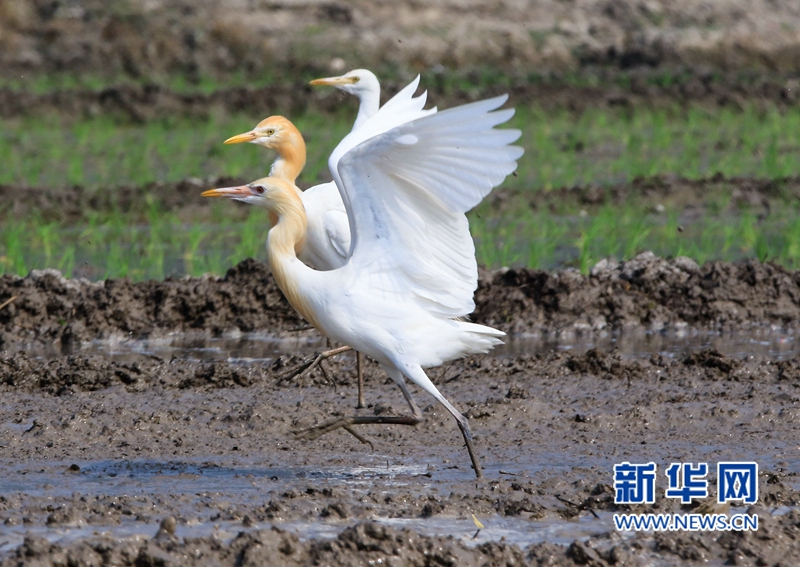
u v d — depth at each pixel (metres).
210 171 27.17
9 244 18.62
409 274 8.56
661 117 34.25
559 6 49.66
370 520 7.66
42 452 9.58
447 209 8.32
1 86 39.53
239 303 15.73
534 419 10.73
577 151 30.30
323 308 8.55
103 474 8.99
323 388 12.16
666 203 23.98
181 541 7.10
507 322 15.58
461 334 8.82
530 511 8.00
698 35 45.50
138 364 12.43
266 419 10.52
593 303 15.85
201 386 12.21
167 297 15.70
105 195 23.58
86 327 15.16
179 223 22.50
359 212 8.36
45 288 15.82
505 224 22.27
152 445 9.87
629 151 29.83
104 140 31.50
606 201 23.91
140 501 8.13
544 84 39.50
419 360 8.70
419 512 8.02
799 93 37.34
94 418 10.56
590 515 8.05
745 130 32.59
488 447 9.88
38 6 46.12
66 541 7.21
